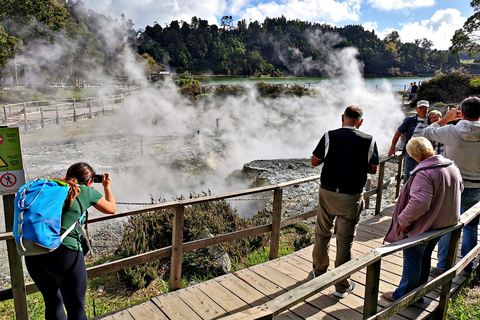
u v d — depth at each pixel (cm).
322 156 304
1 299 259
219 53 9906
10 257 255
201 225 552
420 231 274
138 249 510
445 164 270
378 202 552
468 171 335
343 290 318
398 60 10238
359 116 306
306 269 383
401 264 389
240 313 167
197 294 331
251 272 377
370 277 231
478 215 340
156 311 303
